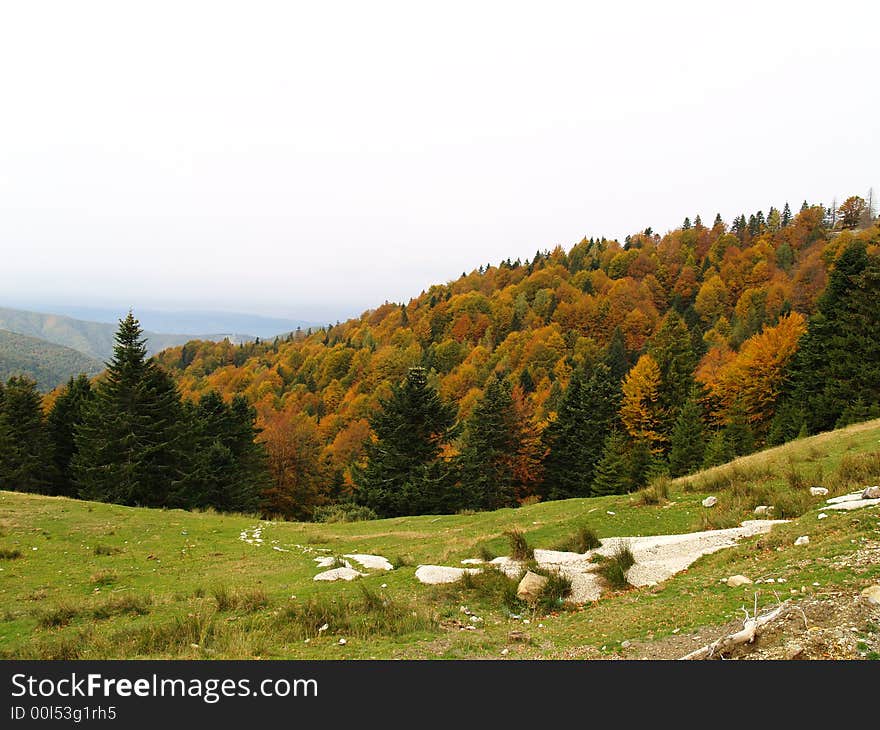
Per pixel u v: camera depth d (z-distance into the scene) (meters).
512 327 129.88
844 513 12.82
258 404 103.50
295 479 61.06
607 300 125.25
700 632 8.38
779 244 144.75
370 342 143.75
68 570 17.25
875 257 44.28
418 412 43.84
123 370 42.44
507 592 12.33
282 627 10.66
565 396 58.22
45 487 48.81
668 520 17.67
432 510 40.25
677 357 59.94
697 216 196.62
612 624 9.65
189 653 9.32
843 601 8.06
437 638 9.80
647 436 51.50
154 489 42.03
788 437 43.19
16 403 48.16
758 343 52.03
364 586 13.24
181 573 17.14
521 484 58.06
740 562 11.83
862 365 38.62
